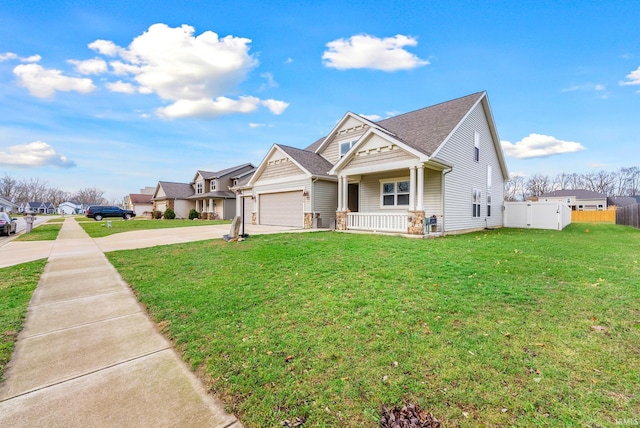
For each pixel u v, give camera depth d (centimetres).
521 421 185
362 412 195
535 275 507
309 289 451
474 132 1452
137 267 654
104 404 211
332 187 1606
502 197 1828
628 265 579
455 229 1273
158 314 381
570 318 333
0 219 1566
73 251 907
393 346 277
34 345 303
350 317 344
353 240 952
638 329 305
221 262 659
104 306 418
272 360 260
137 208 5003
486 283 462
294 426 186
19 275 600
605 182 5781
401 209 1306
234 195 3048
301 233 1205
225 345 289
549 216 1647
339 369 243
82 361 272
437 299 395
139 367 261
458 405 200
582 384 219
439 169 1169
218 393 221
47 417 198
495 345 275
